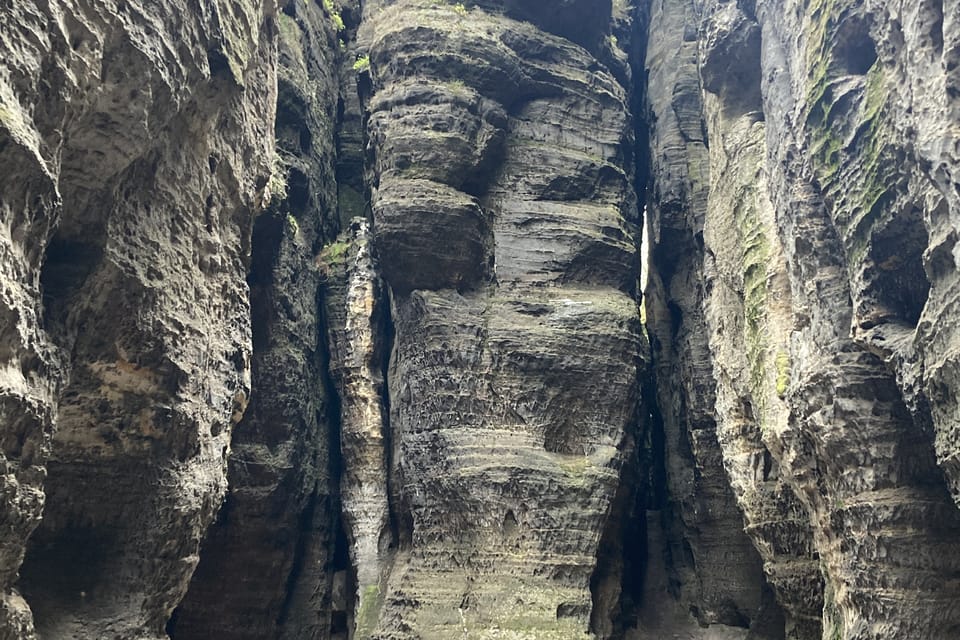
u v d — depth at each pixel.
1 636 9.56
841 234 14.88
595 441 20.70
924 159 11.91
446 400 20.42
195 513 13.86
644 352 22.59
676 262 24.95
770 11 19.50
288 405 21.47
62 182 11.41
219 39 13.83
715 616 21.30
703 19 22.89
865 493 14.08
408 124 22.12
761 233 18.69
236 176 15.35
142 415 13.09
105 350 12.35
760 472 18.50
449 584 19.02
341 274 24.06
